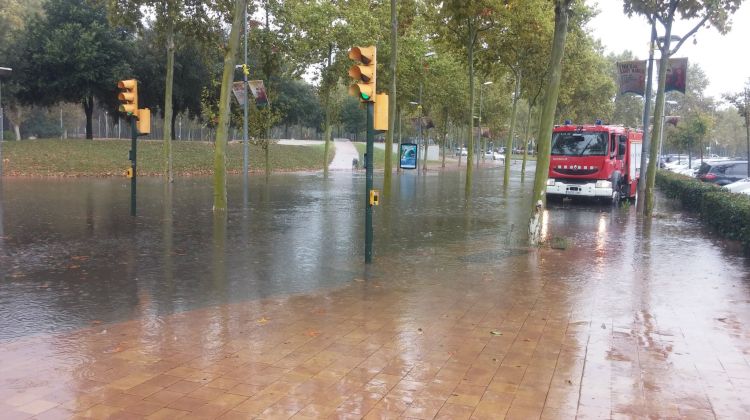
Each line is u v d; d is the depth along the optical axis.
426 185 31.80
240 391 4.64
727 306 7.46
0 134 31.06
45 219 15.30
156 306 7.17
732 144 78.69
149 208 18.05
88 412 4.24
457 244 12.19
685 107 77.12
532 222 11.99
